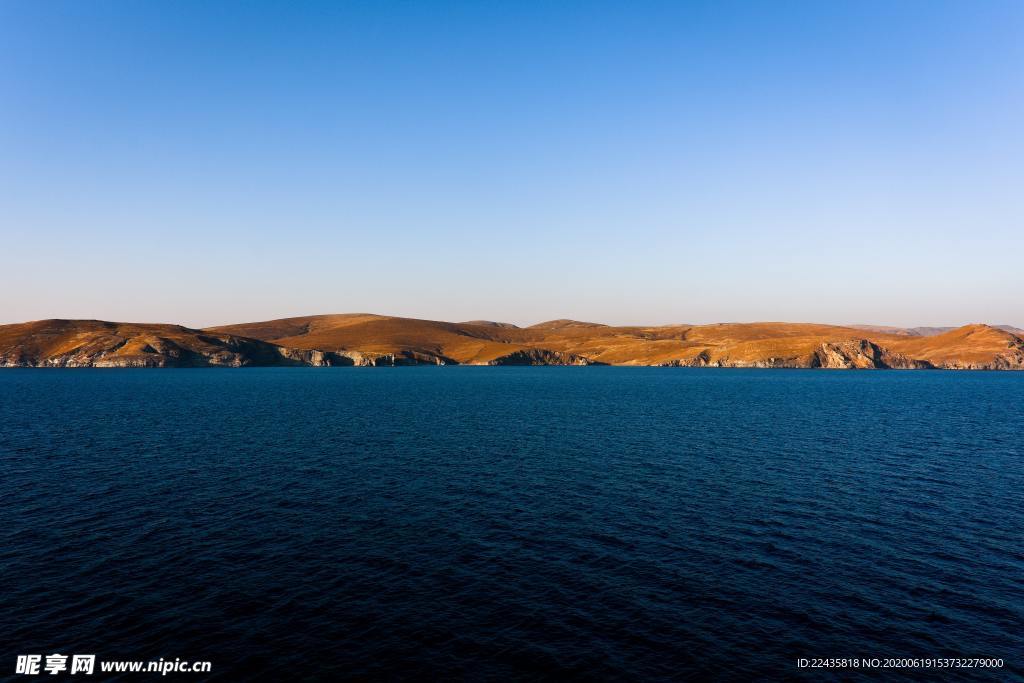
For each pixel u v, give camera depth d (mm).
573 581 29047
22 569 29719
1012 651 23281
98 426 78000
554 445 65312
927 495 44188
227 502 41500
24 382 181125
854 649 23312
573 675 21438
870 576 29781
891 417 93250
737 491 45156
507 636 24016
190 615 25469
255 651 22812
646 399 128625
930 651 23219
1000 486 46938
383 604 26625
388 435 71938
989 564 31328
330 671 21594
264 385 174000
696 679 21266
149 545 33250
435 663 22125
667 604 26750
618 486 46594
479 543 34000
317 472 50844
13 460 54938
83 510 39312
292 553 32344
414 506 40938
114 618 25125
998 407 111375
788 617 25703
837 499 43000
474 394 143125
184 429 75688
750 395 141000
